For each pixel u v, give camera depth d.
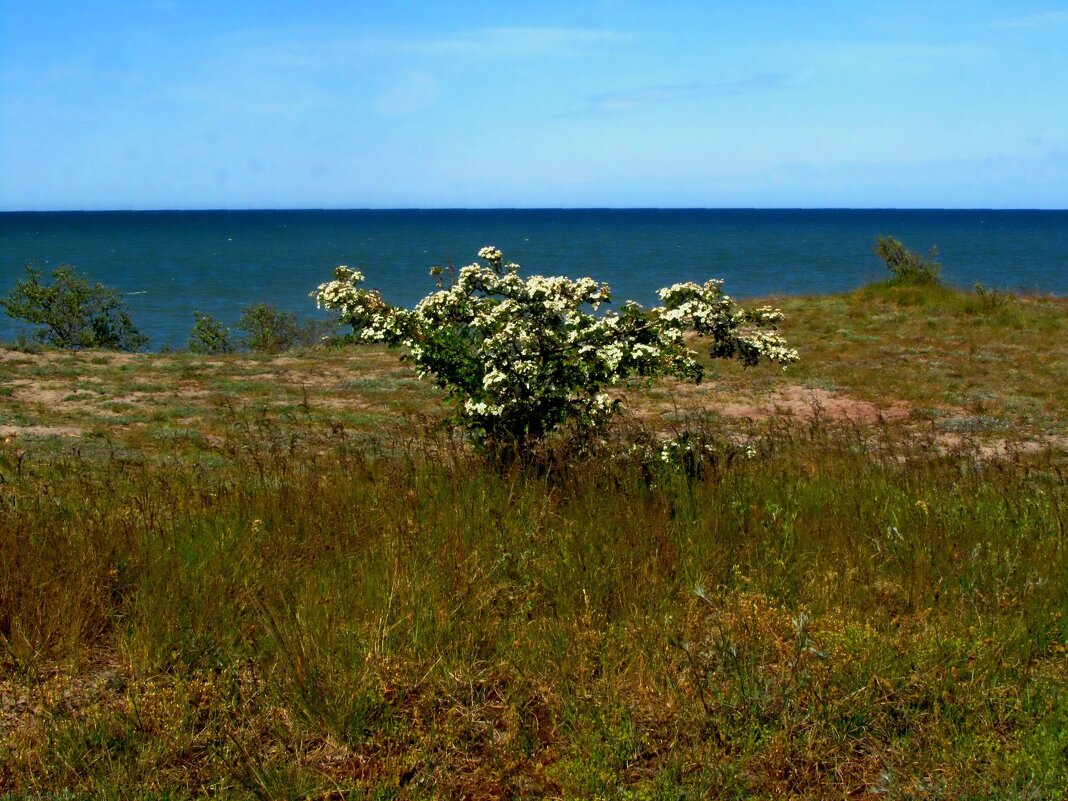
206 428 12.40
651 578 5.01
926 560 5.37
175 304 50.97
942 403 14.20
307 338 27.83
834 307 23.56
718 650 4.10
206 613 4.53
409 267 77.94
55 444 11.03
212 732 3.71
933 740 3.69
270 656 4.24
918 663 4.20
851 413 13.59
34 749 3.51
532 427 7.36
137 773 3.42
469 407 7.12
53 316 24.48
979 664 4.19
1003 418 13.14
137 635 4.33
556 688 4.05
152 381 16.12
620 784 3.46
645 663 4.21
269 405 14.12
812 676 4.06
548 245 114.25
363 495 6.54
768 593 5.07
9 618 4.50
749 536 5.70
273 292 58.72
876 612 4.81
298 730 3.75
